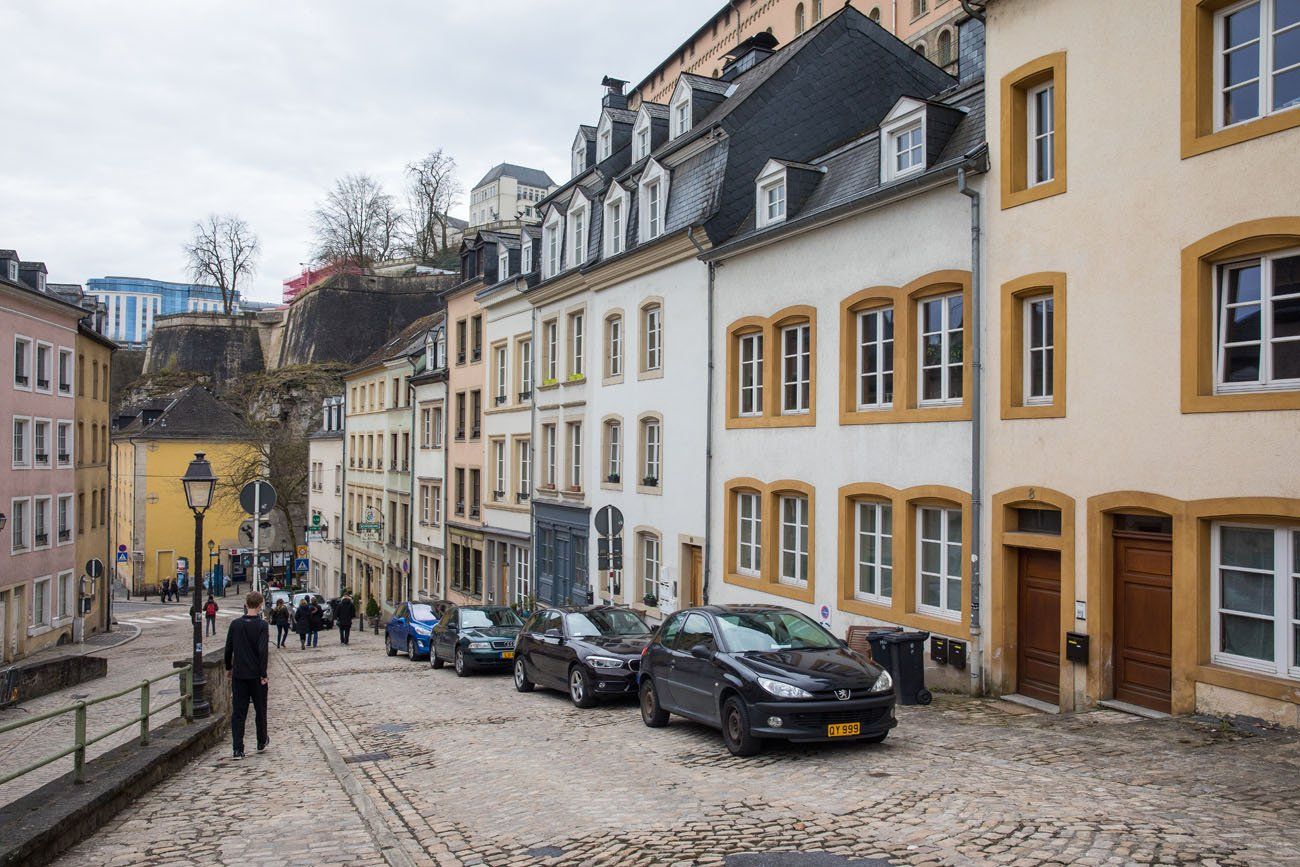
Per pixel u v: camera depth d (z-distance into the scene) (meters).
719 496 20.70
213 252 103.12
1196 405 10.84
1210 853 6.40
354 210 103.38
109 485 50.84
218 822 8.72
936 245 14.87
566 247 29.42
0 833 7.27
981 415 13.89
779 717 10.02
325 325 85.44
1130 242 11.69
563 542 29.62
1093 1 12.20
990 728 11.38
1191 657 10.88
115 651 38.09
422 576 44.72
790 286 18.38
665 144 26.41
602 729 13.15
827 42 23.20
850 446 16.72
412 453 45.53
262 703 12.32
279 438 68.81
